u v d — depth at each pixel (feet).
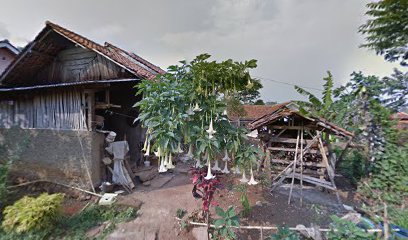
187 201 15.33
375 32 23.99
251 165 10.08
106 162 18.84
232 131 9.35
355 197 17.15
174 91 8.71
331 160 17.76
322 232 10.28
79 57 22.43
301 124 18.39
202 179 10.73
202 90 8.38
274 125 19.24
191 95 8.55
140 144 24.63
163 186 18.85
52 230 12.26
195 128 8.86
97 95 22.30
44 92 19.85
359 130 19.56
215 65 8.07
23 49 20.89
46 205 12.27
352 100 21.15
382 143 18.01
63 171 18.85
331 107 23.58
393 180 16.28
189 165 24.21
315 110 20.89
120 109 25.61
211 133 8.41
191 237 11.32
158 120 8.39
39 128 20.27
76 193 17.63
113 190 17.97
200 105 8.80
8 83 23.61
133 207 14.47
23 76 23.93
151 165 24.29
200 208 13.83
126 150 19.40
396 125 18.01
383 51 24.02
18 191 18.31
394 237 9.07
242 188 16.75
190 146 9.66
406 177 15.79
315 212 14.39
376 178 17.28
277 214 14.02
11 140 21.53
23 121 21.17
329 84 24.00
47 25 19.33
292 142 18.74
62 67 23.21
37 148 20.07
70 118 19.01
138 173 20.97
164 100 8.64
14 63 21.66
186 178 20.57
